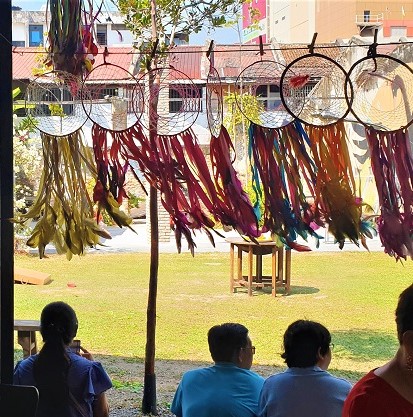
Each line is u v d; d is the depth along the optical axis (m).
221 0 5.60
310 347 3.13
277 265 13.55
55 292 11.90
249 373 3.42
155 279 5.64
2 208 3.71
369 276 13.61
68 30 3.46
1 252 3.79
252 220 3.39
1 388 3.27
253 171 3.40
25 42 10.91
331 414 3.02
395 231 3.29
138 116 3.44
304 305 11.09
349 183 3.33
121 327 9.46
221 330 3.48
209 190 3.40
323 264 14.96
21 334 5.74
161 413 5.69
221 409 3.28
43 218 3.53
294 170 3.37
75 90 3.48
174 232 3.43
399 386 2.01
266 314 10.45
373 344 8.56
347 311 10.60
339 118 3.30
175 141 3.43
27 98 3.50
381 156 3.29
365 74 3.30
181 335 9.09
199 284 12.79
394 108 3.28
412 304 1.99
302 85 3.31
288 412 3.04
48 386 3.39
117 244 17.64
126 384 6.59
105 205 3.46
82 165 3.49
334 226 3.34
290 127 3.36
